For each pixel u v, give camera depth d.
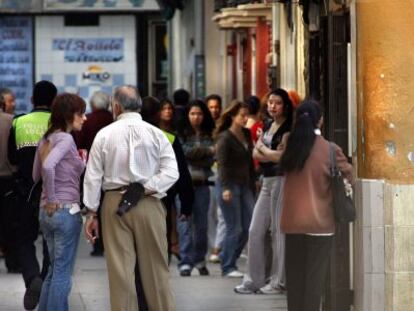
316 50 24.84
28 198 22.17
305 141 19.94
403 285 20.91
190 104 28.23
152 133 20.27
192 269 28.94
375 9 20.84
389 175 20.89
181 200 24.91
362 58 20.98
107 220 20.19
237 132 27.56
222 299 24.91
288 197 20.08
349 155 21.84
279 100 24.22
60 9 65.31
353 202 20.80
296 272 20.20
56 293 20.75
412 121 20.86
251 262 25.33
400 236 20.84
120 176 20.12
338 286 21.72
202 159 28.28
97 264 31.20
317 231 19.89
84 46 66.81
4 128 27.00
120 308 20.09
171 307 20.52
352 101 21.59
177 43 63.16
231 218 27.81
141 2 65.44
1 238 29.22
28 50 66.56
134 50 67.06
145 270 20.38
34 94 24.27
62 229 20.69
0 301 25.03
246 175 27.61
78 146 31.09
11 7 65.25
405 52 20.84
